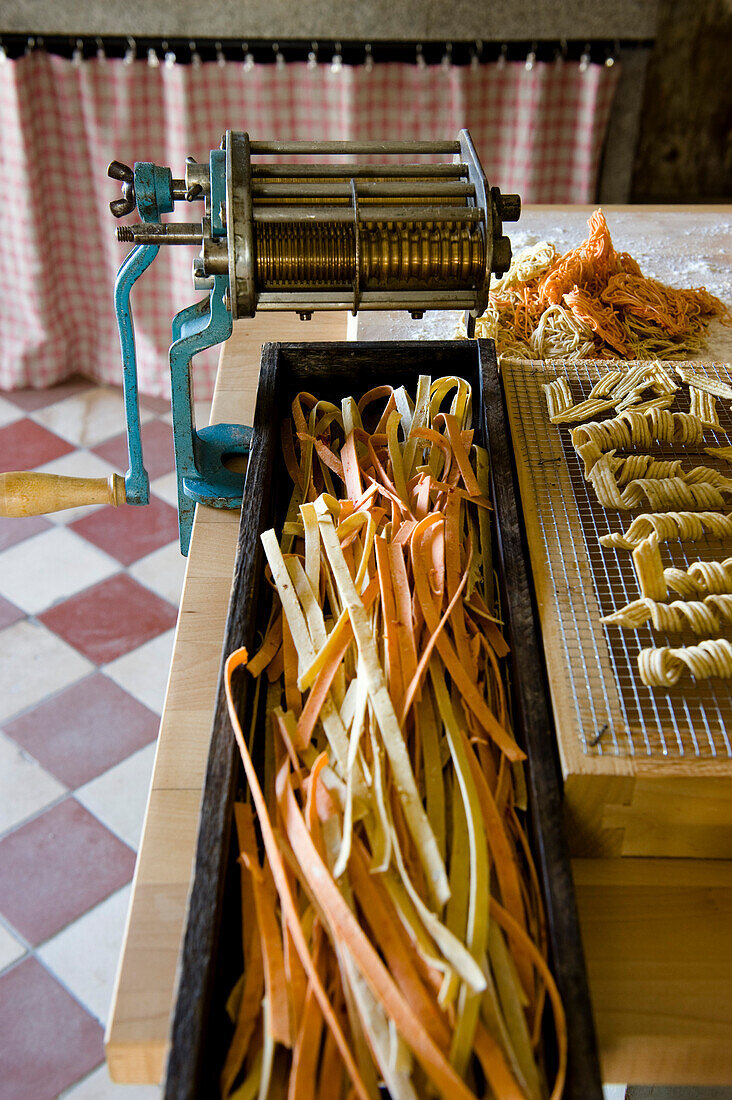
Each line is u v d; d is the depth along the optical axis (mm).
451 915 926
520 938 902
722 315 1927
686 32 3291
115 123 3223
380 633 1184
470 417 1511
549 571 1210
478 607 1230
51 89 3174
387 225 1310
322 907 896
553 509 1305
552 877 896
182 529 1635
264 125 3289
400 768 1004
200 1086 776
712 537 1260
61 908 2221
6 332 3658
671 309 1875
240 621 1125
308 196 1322
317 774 993
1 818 2398
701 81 3408
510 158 3367
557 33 3135
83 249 3516
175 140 3273
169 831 1111
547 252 1996
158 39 3086
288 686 1129
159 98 3217
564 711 1047
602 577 1202
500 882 960
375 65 3184
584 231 2240
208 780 960
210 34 3127
